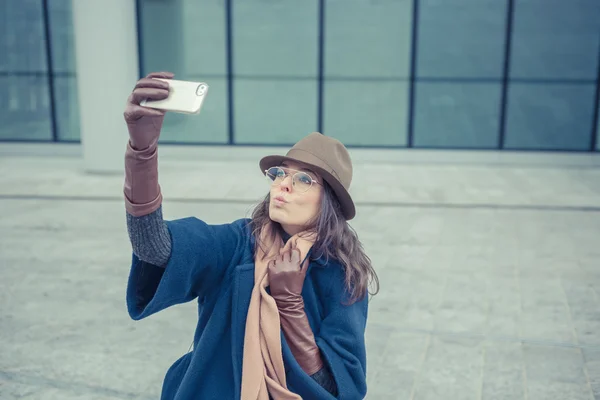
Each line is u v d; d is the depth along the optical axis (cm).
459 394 412
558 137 1187
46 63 1217
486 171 1135
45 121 1237
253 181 1037
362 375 203
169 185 998
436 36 1170
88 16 1034
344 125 1211
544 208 901
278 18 1178
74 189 974
